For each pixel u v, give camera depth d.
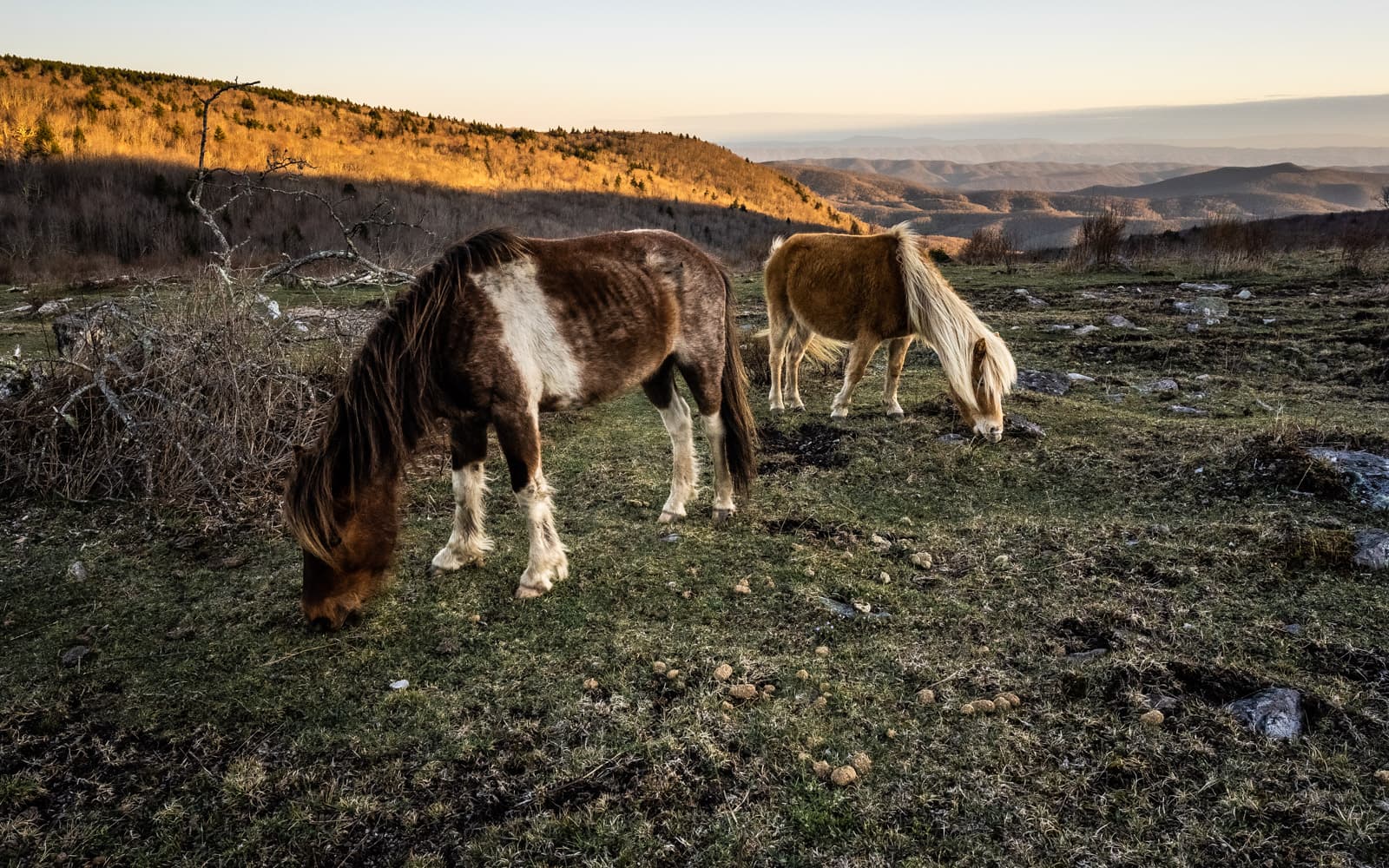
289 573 3.84
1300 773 2.29
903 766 2.41
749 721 2.64
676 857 2.11
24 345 7.95
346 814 2.30
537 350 3.37
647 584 3.66
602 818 2.25
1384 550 3.51
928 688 2.80
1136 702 2.64
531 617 3.39
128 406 4.87
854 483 4.96
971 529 4.20
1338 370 7.44
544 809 2.30
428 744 2.59
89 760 2.55
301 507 2.80
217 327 5.18
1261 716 2.52
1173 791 2.27
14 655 3.14
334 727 2.69
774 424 6.26
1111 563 3.71
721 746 2.52
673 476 4.42
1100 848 2.08
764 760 2.45
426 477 5.21
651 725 2.64
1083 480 4.82
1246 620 3.16
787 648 3.11
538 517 3.55
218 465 4.61
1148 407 6.50
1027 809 2.22
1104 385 7.19
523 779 2.42
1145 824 2.15
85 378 4.98
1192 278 14.00
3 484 4.73
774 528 4.33
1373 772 2.29
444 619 3.39
